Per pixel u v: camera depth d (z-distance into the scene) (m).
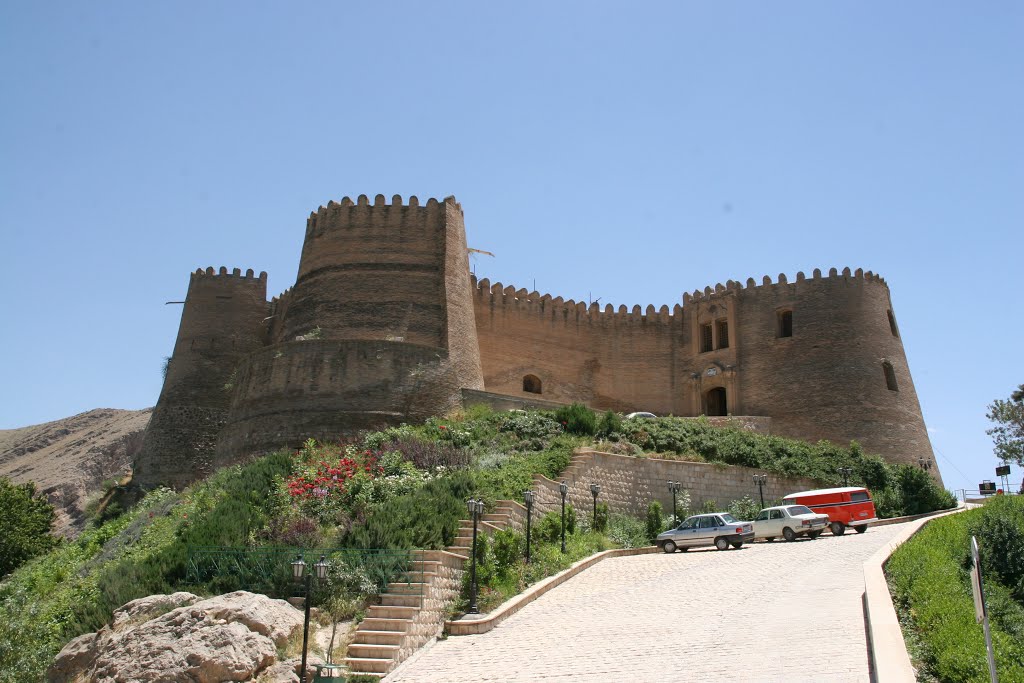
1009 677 11.49
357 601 18.09
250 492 25.52
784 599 17.53
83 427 80.44
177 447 46.91
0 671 17.30
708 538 27.59
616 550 27.39
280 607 17.25
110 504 46.62
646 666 13.71
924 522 26.70
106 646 16.59
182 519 25.16
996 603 16.47
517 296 49.66
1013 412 51.12
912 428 46.31
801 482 35.41
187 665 15.52
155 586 19.02
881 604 14.51
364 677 15.62
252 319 50.06
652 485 32.59
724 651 13.93
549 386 49.03
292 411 35.66
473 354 41.53
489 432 34.16
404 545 20.14
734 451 35.69
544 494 27.95
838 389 45.81
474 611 18.86
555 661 14.88
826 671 12.12
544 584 21.64
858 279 47.75
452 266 41.56
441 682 14.71
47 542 37.62
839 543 26.33
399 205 42.31
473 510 19.62
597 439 35.72
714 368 49.81
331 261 41.62
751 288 50.41
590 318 52.03
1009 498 26.84
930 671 12.45
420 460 29.20
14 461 76.50
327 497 25.22
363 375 35.97
